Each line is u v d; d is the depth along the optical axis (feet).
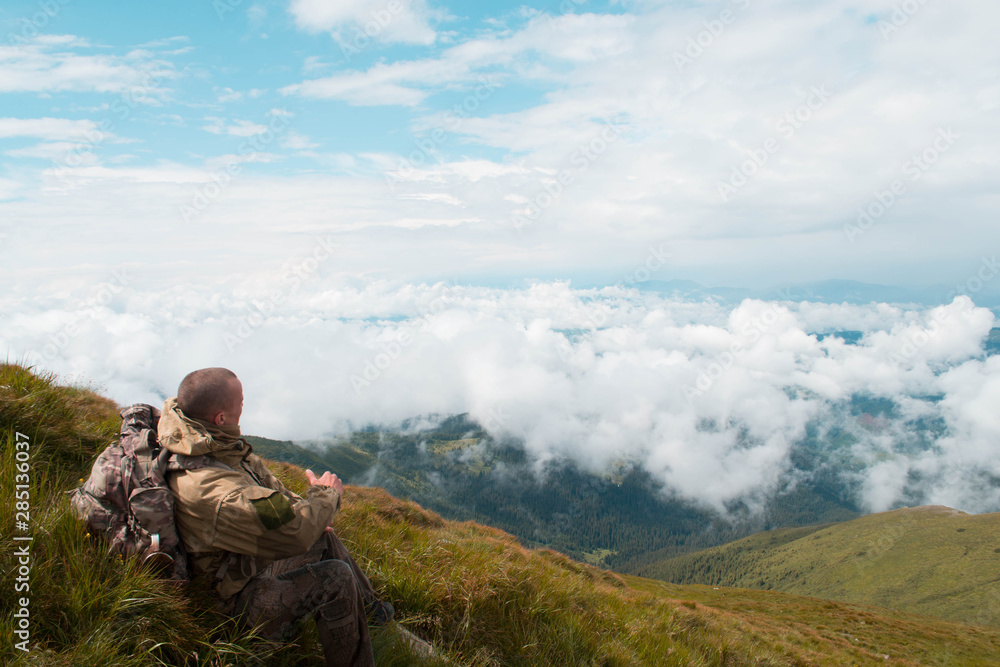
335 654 10.48
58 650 8.54
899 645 151.84
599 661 19.19
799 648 64.75
